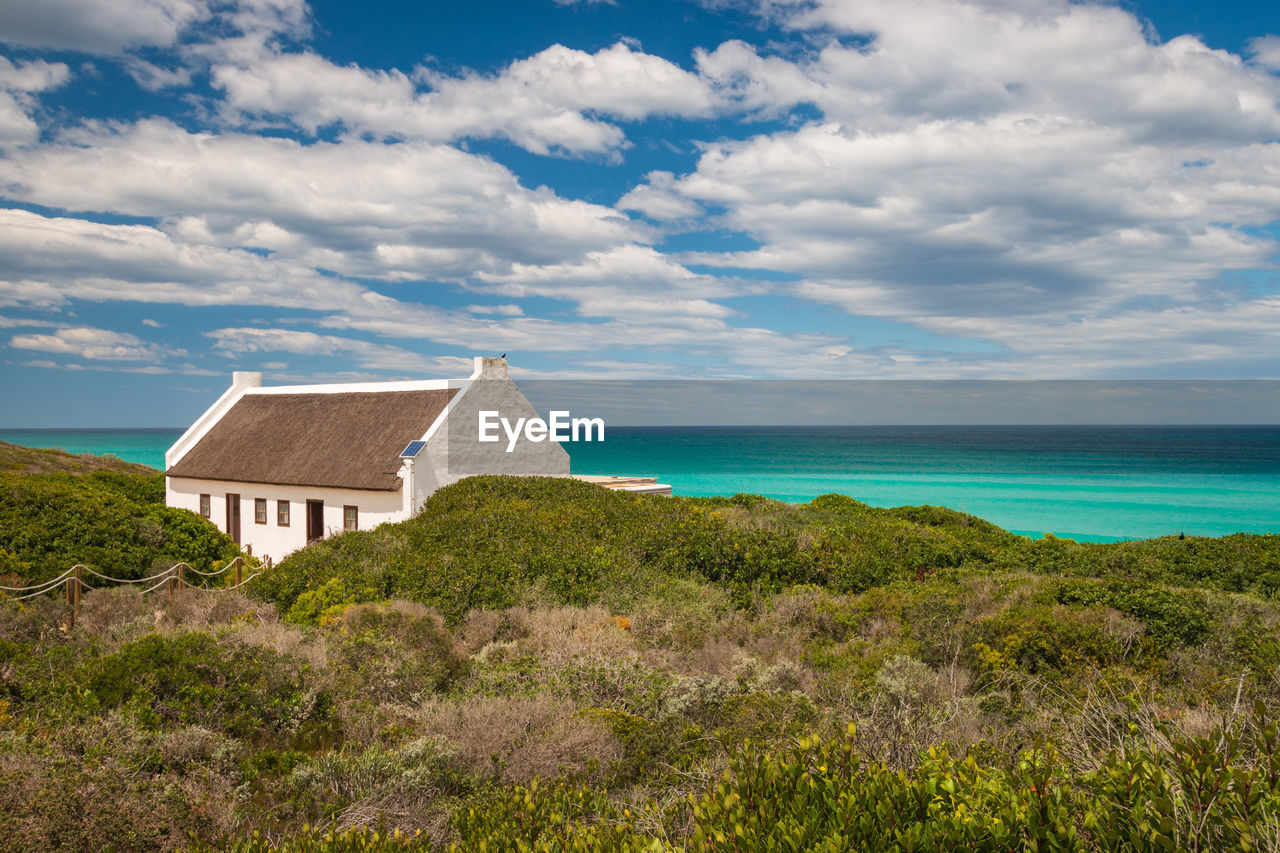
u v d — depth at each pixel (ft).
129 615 53.36
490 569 61.72
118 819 20.84
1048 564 74.13
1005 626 40.86
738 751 15.81
